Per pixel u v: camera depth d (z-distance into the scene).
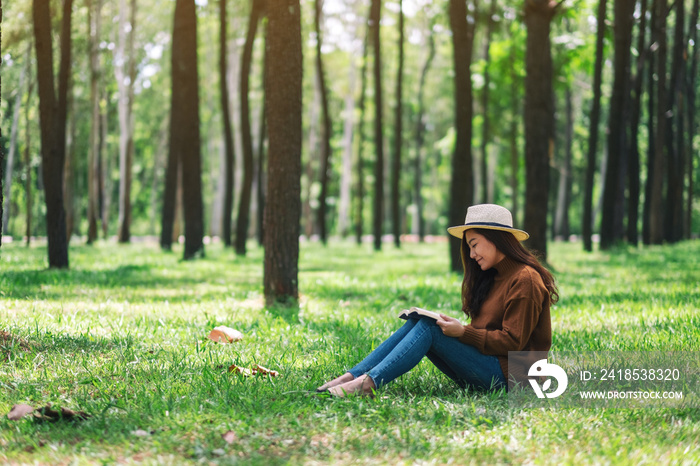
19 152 28.56
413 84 45.88
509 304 4.34
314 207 53.59
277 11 8.85
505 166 38.28
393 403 4.24
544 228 14.65
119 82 29.25
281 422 3.93
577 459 3.34
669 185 27.89
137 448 3.47
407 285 11.91
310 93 46.06
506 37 29.66
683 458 3.32
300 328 7.14
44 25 12.55
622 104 21.61
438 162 54.81
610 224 22.36
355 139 50.81
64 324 6.88
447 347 4.40
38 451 3.43
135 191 57.47
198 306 8.75
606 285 11.52
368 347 6.11
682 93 28.77
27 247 22.72
